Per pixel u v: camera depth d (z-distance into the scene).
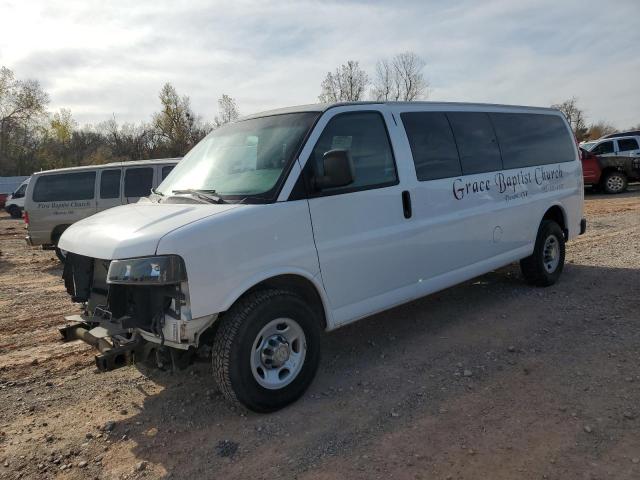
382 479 3.04
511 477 2.99
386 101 4.93
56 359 5.31
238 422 3.80
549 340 4.98
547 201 6.66
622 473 2.96
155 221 3.73
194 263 3.46
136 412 4.06
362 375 4.46
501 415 3.67
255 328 3.69
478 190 5.57
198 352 3.85
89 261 4.15
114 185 11.05
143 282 3.41
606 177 19.97
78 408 4.20
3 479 3.28
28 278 9.86
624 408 3.66
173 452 3.48
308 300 4.27
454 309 6.09
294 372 3.96
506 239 6.00
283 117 4.54
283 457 3.34
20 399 4.41
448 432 3.49
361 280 4.43
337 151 3.90
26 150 62.81
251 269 3.70
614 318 5.46
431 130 5.20
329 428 3.64
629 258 8.16
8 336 6.13
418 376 4.38
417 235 4.85
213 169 4.50
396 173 4.73
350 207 4.32
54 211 11.25
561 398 3.86
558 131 7.16
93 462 3.42
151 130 53.84
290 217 3.93
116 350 3.62
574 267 7.83
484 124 5.87
